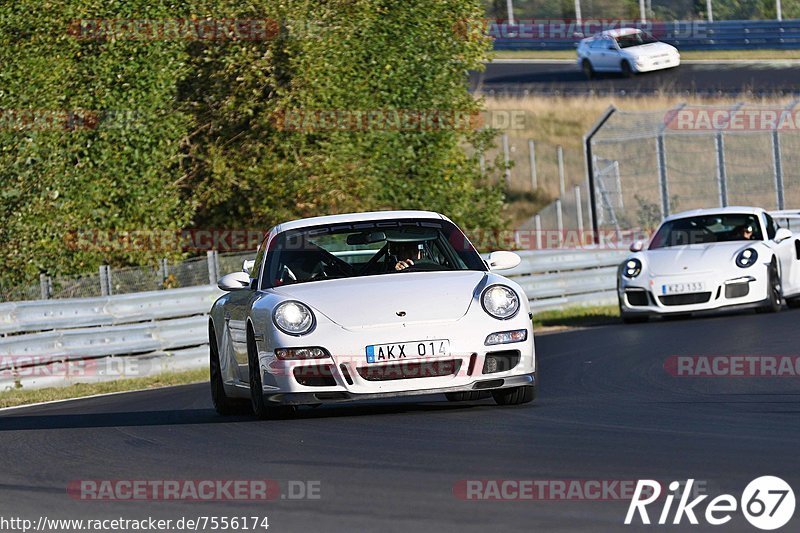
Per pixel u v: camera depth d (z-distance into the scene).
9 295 57.88
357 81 71.50
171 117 65.44
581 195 113.06
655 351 40.16
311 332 25.41
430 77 73.62
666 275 53.56
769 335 42.75
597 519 15.27
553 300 68.50
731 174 110.88
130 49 64.69
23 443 26.77
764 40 148.12
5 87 61.81
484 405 27.73
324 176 69.62
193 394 38.88
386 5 73.56
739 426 22.33
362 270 28.31
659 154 89.94
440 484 18.02
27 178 61.09
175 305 52.56
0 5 62.66
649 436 21.56
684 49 150.88
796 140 112.12
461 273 27.48
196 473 20.52
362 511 16.48
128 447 24.66
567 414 25.28
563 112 129.62
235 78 69.31
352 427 24.89
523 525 15.10
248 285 28.80
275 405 26.34
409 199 73.50
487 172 79.94
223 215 72.81
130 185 64.12
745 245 54.25
